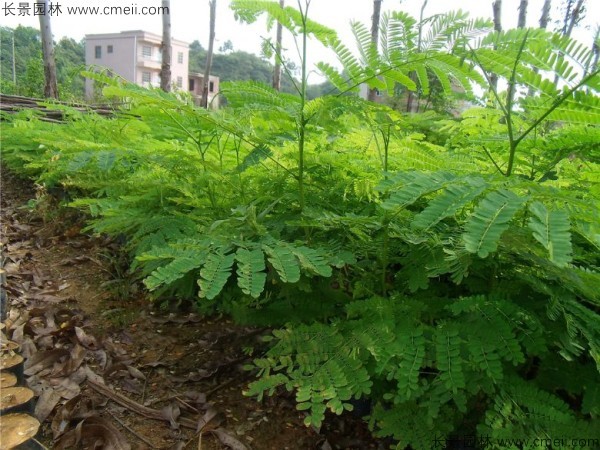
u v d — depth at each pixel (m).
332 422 2.01
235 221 1.65
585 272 1.25
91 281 3.51
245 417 2.05
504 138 1.90
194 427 1.97
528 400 1.33
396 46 1.72
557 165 1.92
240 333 2.71
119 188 2.89
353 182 2.02
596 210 1.17
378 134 2.37
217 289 1.26
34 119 6.71
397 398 1.34
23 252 4.02
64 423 1.88
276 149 2.08
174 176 2.44
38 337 2.56
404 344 1.39
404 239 1.52
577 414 1.41
